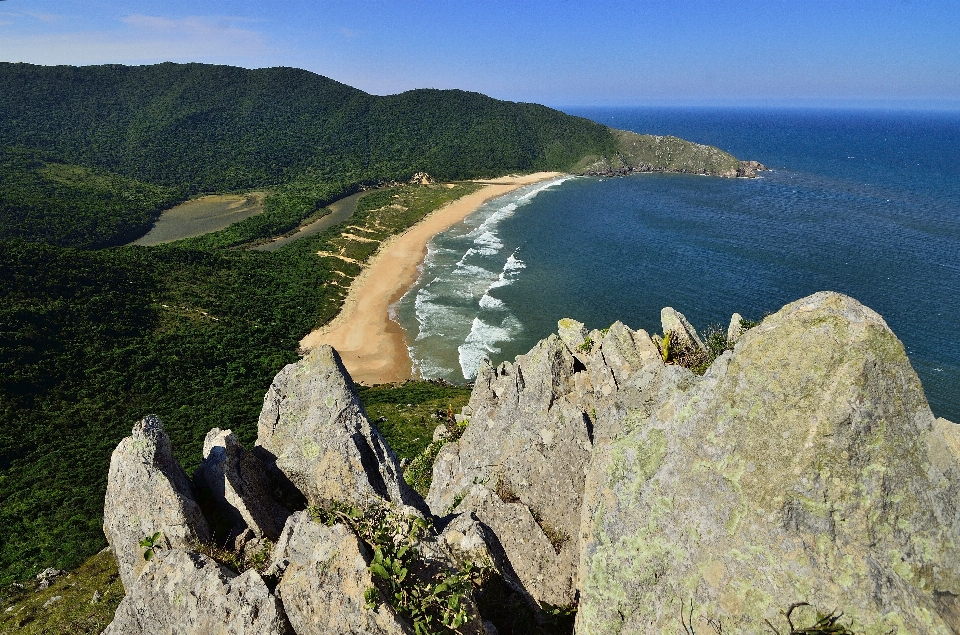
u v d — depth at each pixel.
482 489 17.41
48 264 115.88
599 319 114.94
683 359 26.77
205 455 18.42
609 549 9.74
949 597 7.71
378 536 11.34
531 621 12.98
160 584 12.56
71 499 65.38
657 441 9.97
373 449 17.86
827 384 8.28
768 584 8.04
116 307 114.62
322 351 19.08
